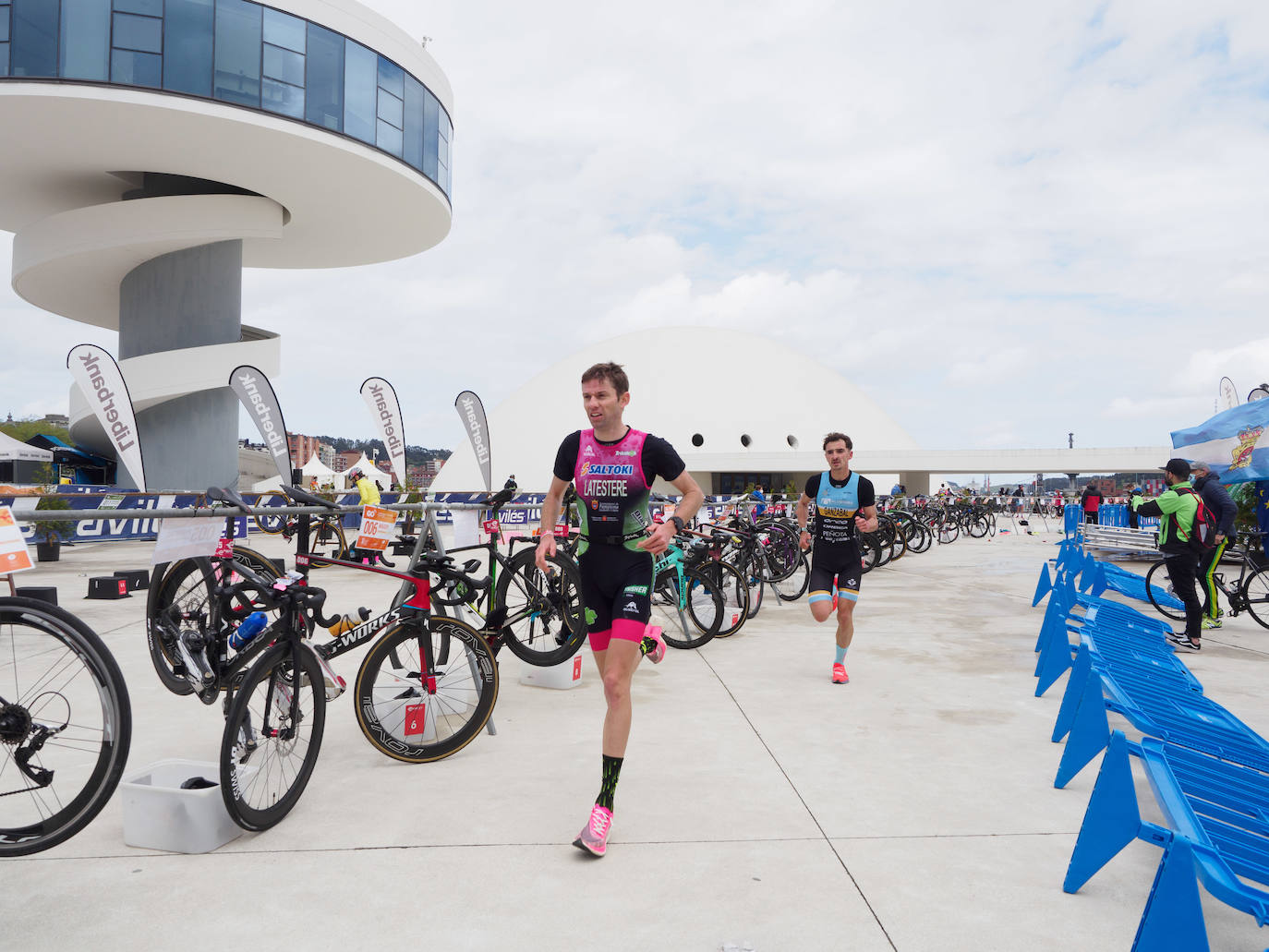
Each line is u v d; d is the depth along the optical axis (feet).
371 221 76.59
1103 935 7.51
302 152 61.82
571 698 15.93
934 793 10.91
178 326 67.87
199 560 12.44
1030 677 17.65
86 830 9.71
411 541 15.05
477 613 16.72
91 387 32.99
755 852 9.11
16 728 8.03
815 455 149.89
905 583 35.73
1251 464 32.99
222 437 69.97
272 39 58.03
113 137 58.75
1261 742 11.46
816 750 12.66
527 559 17.03
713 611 22.61
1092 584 27.55
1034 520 126.72
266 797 10.38
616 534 10.16
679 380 177.06
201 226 66.23
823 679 17.44
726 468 151.94
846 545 17.15
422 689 13.14
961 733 13.58
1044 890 8.34
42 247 67.56
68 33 52.39
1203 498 22.65
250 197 68.59
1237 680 18.06
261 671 9.77
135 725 13.65
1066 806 10.51
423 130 69.62
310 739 10.59
